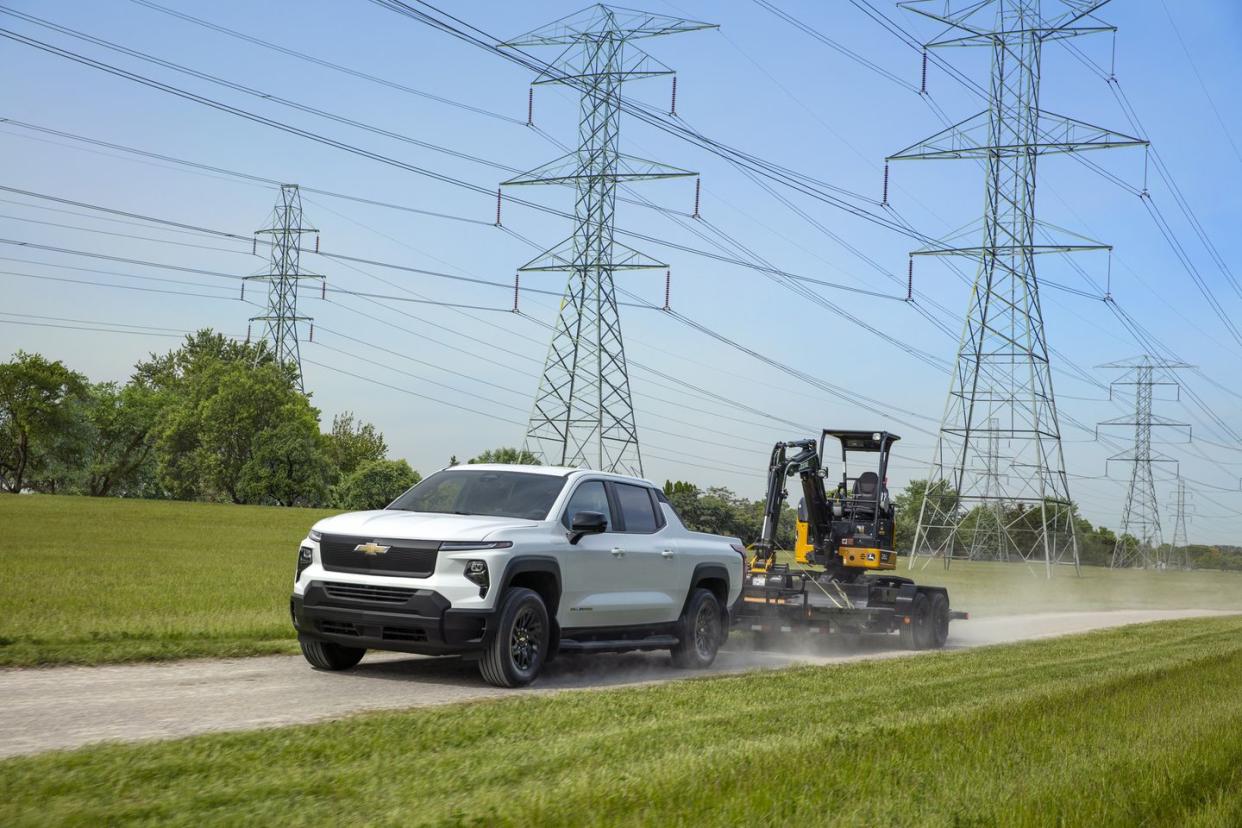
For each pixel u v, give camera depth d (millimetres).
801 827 5734
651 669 13430
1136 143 49062
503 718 8438
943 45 53438
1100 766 7762
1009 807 6363
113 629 13102
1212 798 7234
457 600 10430
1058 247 52656
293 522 60500
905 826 5957
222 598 17984
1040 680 13281
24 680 9602
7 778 5828
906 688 11852
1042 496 54750
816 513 19750
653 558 12859
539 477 12234
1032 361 53781
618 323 53688
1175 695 12008
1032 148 52781
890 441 19828
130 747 6723
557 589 11453
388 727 7785
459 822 5352
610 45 53312
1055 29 52438
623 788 6164
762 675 12578
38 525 44000
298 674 10914
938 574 57000
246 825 5191
